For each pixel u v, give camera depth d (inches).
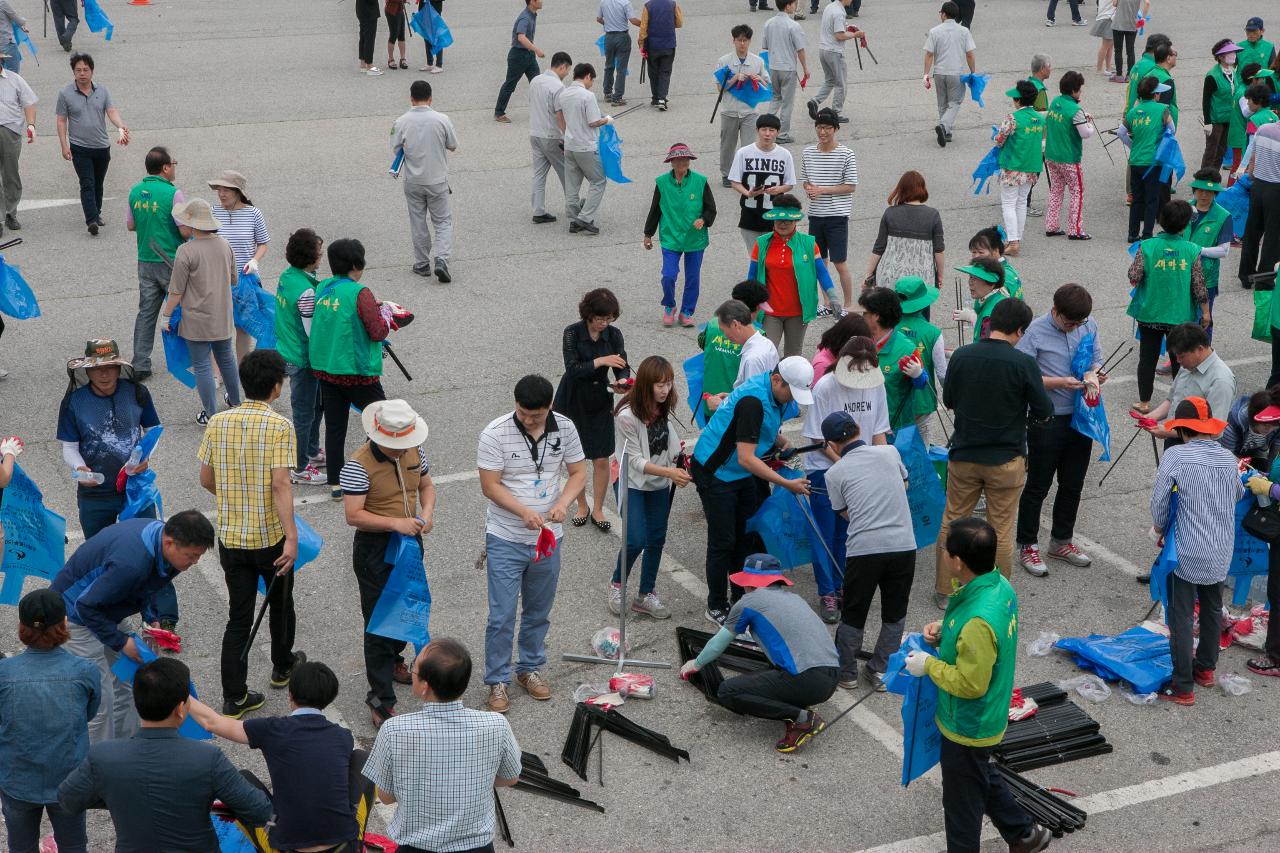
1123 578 337.1
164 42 906.1
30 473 374.3
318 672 204.4
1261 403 289.6
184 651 294.5
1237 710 282.2
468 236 585.6
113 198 607.8
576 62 845.2
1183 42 933.8
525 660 282.0
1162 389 448.8
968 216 612.1
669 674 292.7
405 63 847.1
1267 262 530.0
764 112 701.9
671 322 493.7
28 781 208.4
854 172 491.5
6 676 206.8
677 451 308.8
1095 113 770.8
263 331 410.3
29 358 450.6
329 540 346.0
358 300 345.4
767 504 304.8
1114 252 577.9
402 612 261.6
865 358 305.7
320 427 418.3
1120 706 283.6
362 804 208.2
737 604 267.3
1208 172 433.4
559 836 239.0
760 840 239.0
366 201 617.3
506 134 723.4
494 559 270.7
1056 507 342.0
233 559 263.0
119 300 501.0
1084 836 241.0
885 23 992.2
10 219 565.0
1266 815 247.9
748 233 499.8
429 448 396.8
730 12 1015.6
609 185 654.5
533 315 501.7
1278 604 289.7
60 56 852.6
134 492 294.2
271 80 811.4
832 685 262.8
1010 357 298.8
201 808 190.9
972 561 216.5
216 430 260.7
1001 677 216.7
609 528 355.3
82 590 236.2
